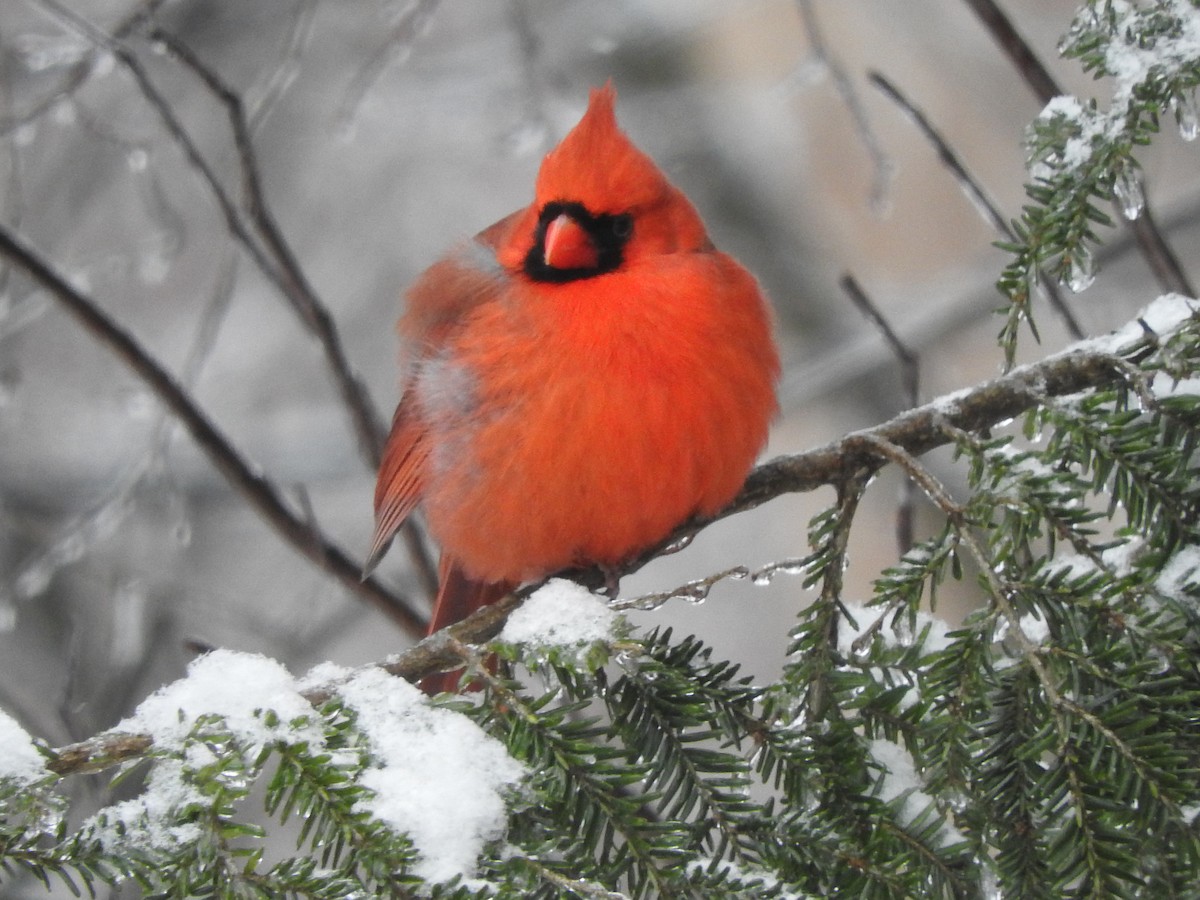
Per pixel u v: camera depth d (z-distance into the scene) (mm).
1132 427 3715
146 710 3412
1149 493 3656
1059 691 3402
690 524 5059
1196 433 3779
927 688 3520
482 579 5422
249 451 11289
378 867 3176
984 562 3590
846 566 3961
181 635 9961
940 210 11367
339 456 11305
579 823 3535
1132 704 3326
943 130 11469
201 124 11109
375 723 3479
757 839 3643
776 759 3750
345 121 7426
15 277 9336
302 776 3275
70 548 7508
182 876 3129
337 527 11258
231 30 11117
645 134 11570
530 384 4699
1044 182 3992
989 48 11375
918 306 10781
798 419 10859
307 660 9312
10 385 8352
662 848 3473
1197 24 3867
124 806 3225
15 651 10336
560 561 5090
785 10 11500
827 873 3547
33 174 10820
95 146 10828
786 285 11414
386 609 6848
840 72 7117
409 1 7801
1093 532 3611
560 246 4727
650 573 11273
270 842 8922
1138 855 3320
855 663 3783
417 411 5461
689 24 11367
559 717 3604
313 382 11602
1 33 8562
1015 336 4020
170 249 7520
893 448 3918
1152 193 8102
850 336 11094
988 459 3760
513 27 9523
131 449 11258
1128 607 3516
